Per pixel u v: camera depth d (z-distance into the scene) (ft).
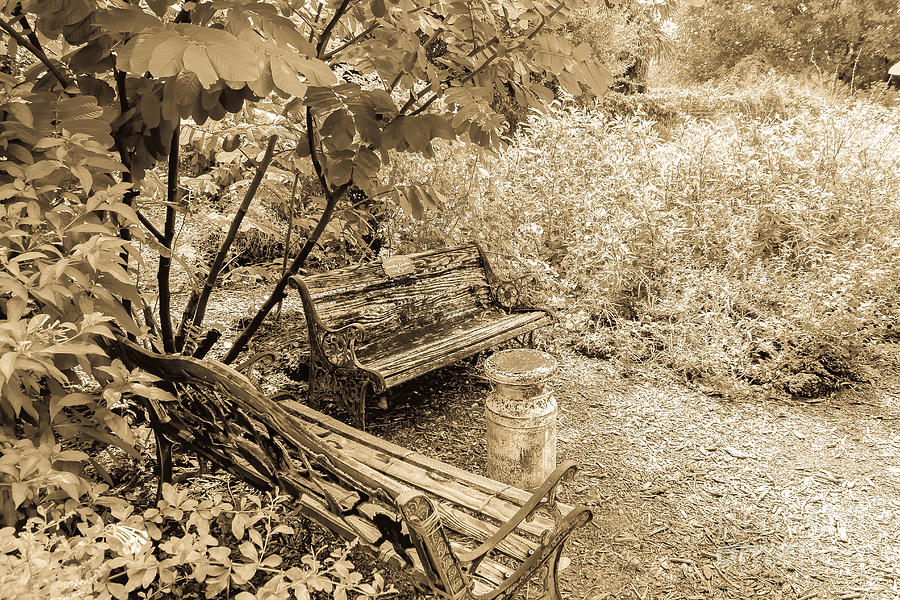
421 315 14.73
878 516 10.40
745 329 15.79
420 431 12.96
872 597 8.68
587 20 31.19
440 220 18.12
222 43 4.77
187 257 15.83
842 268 16.14
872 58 58.03
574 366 15.88
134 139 8.64
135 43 4.84
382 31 9.30
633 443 12.58
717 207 18.75
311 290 12.65
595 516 10.39
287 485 7.51
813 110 29.86
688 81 62.08
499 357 11.02
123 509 5.87
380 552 6.68
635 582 8.95
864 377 15.20
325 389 12.60
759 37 61.57
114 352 8.47
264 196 12.91
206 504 6.24
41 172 6.00
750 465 11.86
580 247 17.62
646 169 20.13
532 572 6.67
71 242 6.40
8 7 7.16
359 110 8.46
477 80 9.52
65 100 6.97
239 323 17.21
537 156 20.33
